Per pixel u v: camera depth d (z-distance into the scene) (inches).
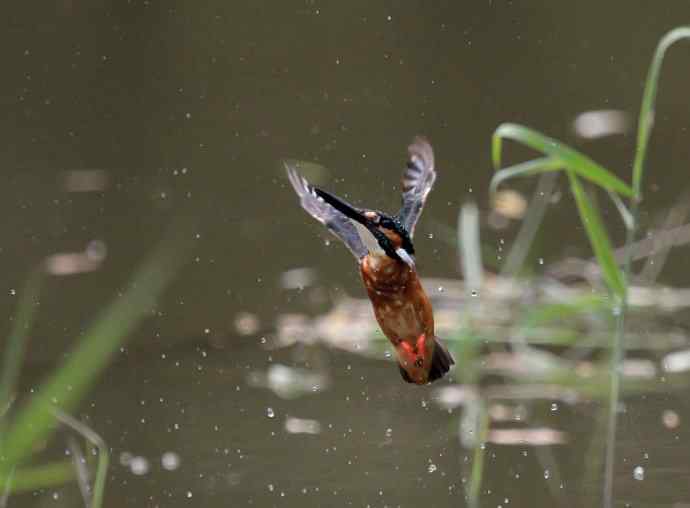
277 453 332.5
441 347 231.1
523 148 559.8
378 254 221.5
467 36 665.6
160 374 393.1
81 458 330.3
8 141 580.4
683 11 685.9
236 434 346.3
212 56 647.1
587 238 487.2
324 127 573.6
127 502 302.5
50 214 515.8
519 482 309.6
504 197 510.6
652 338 415.8
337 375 396.2
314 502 299.6
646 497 298.0
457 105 592.1
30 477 299.4
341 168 531.5
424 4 698.2
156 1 694.5
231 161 558.9
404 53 648.4
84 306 435.5
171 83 625.0
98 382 387.2
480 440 338.6
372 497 302.5
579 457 325.7
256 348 417.1
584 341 417.1
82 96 616.1
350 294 459.8
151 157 567.2
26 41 652.7
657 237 485.7
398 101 601.0
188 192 539.5
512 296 444.1
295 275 472.4
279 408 365.7
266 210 526.0
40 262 473.1
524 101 599.2
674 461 319.9
